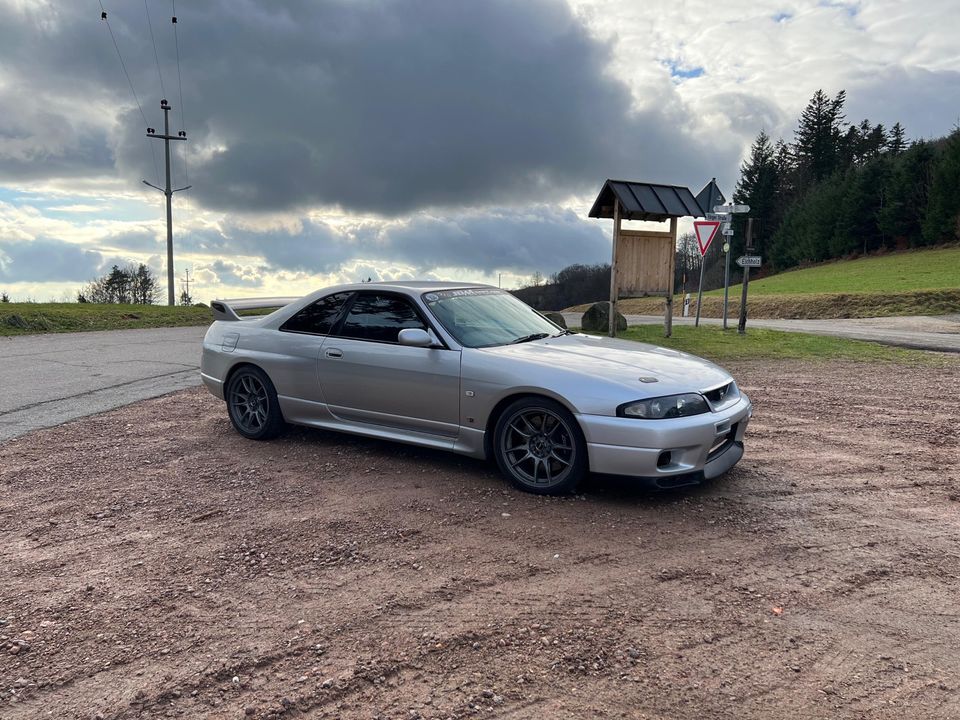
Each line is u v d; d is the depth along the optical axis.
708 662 2.60
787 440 6.02
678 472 4.11
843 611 3.00
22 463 5.30
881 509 4.28
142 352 12.68
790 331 15.29
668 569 3.41
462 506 4.27
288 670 2.56
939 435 6.20
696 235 16.25
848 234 71.44
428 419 4.93
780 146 95.25
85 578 3.35
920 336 15.77
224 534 3.88
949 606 3.04
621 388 4.18
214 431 6.30
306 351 5.51
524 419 4.53
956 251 56.41
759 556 3.57
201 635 2.81
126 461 5.34
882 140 92.56
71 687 2.47
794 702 2.36
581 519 4.06
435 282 5.67
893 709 2.32
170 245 36.59
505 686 2.45
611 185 12.59
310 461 5.27
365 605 3.05
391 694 2.40
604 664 2.58
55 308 22.95
